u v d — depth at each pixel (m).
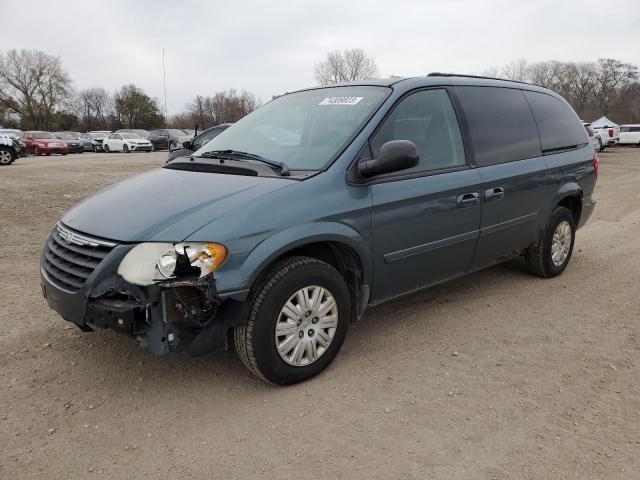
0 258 5.98
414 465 2.59
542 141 4.97
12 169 16.38
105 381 3.35
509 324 4.28
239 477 2.52
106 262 2.87
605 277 5.52
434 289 5.09
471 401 3.15
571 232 5.49
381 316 4.42
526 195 4.67
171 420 2.96
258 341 3.06
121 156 27.97
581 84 81.19
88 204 3.48
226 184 3.31
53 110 78.81
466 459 2.64
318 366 3.38
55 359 3.62
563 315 4.47
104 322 2.87
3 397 3.15
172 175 3.69
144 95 81.81
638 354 3.76
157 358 3.64
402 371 3.50
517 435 2.83
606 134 31.61
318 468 2.57
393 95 3.83
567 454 2.67
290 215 3.10
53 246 3.33
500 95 4.70
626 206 10.37
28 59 75.81
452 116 4.18
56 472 2.55
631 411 3.05
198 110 65.56
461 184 4.01
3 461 2.61
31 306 4.55
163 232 2.87
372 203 3.47
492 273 5.58
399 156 3.24
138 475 2.54
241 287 2.91
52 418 2.96
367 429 2.88
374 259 3.55
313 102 4.19
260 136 4.06
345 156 3.47
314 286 3.25
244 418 2.98
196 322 2.90
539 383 3.36
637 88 79.31
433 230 3.88
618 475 2.53
